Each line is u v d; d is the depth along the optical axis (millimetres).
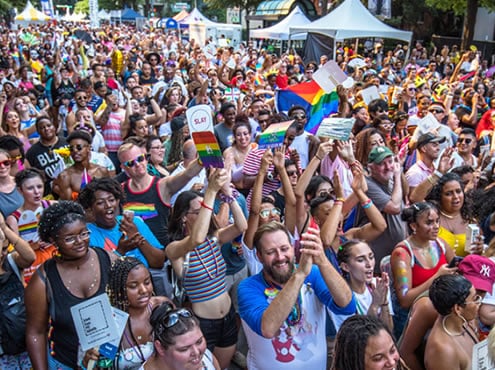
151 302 3162
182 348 2502
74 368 3125
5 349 3348
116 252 3785
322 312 3156
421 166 5938
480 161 7426
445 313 3014
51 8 61000
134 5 80250
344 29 17703
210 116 3416
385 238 4867
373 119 7902
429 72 17469
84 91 9086
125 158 4551
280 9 33875
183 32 40750
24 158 6383
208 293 3723
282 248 3023
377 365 2439
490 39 30516
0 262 3412
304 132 7184
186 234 3875
